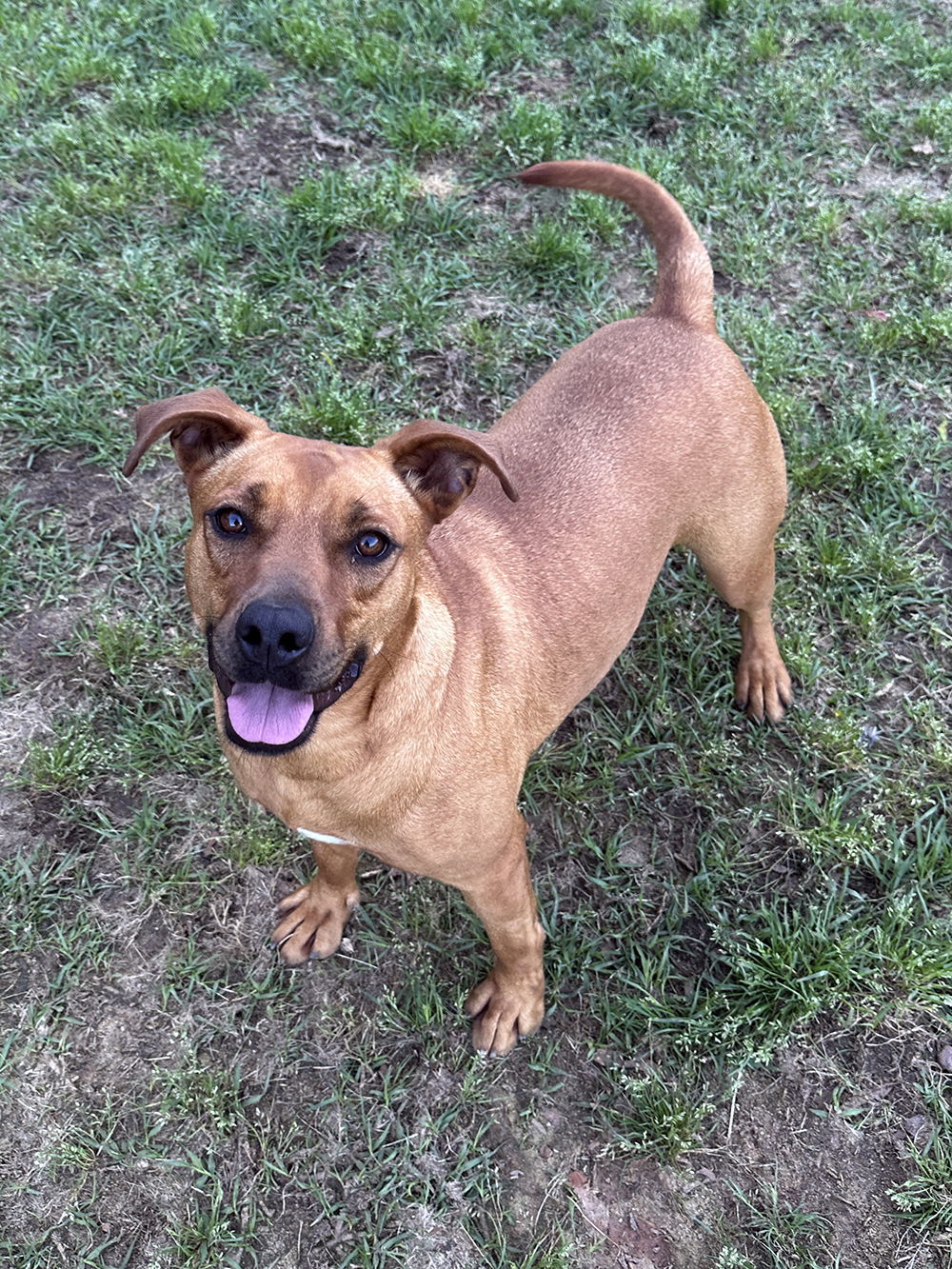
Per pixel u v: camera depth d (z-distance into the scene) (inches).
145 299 45.8
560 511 28.5
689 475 30.3
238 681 20.5
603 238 50.4
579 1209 28.1
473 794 24.5
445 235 49.8
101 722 35.3
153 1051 29.6
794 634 38.7
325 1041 30.3
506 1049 30.2
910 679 38.4
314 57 56.4
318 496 21.1
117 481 41.1
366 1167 28.3
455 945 32.2
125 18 57.3
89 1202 27.3
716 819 35.0
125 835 33.0
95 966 30.8
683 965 32.4
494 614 26.3
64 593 38.0
